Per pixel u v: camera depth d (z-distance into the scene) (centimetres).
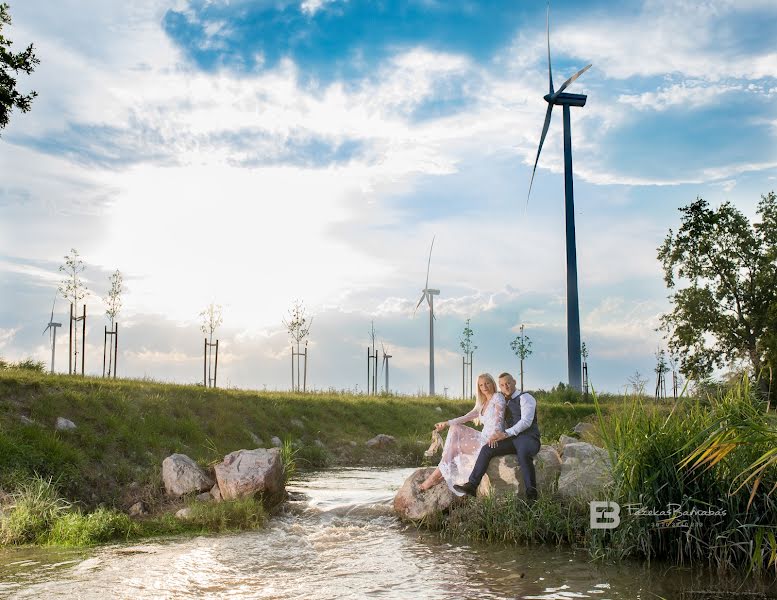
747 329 4009
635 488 735
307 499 1103
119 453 1270
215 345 2938
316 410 2272
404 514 939
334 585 607
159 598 562
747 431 596
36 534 834
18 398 1296
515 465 895
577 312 4525
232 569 670
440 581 621
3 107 1711
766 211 4150
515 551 754
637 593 577
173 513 988
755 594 573
